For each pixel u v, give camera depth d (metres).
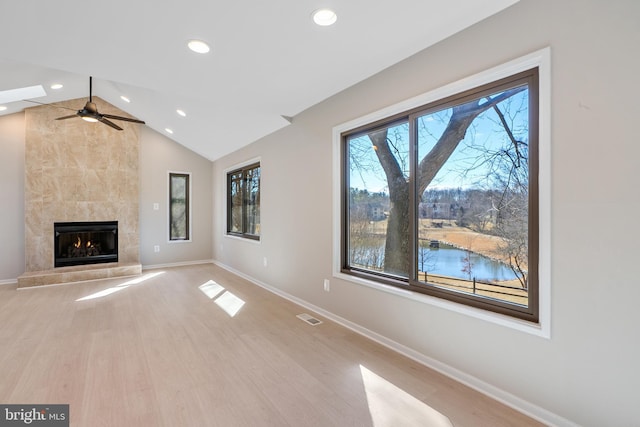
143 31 2.07
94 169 5.71
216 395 1.99
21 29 2.03
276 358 2.48
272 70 2.69
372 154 2.98
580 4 1.56
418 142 2.49
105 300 4.11
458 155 2.22
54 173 5.36
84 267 5.46
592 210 1.54
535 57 1.73
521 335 1.80
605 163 1.50
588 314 1.55
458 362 2.13
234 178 6.21
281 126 4.23
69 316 3.48
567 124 1.61
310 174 3.68
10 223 5.13
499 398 1.90
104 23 1.97
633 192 1.42
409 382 2.12
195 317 3.45
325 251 3.45
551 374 1.68
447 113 2.29
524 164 1.87
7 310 3.69
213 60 2.50
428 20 1.97
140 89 4.60
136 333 3.00
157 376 2.21
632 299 1.43
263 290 4.63
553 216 1.67
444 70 2.21
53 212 5.35
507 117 1.95
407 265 2.65
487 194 2.06
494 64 1.92
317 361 2.43
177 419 1.76
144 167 6.33
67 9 1.81
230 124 4.75
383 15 1.91
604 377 1.50
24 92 4.45
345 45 2.28
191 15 1.90
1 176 5.08
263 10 1.85
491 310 2.00
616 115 1.46
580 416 1.58
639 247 1.41
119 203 5.94
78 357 2.49
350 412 1.82
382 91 2.71
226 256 6.34
